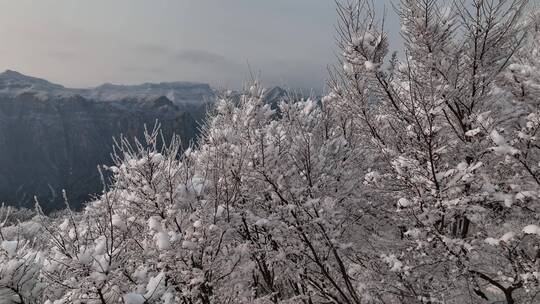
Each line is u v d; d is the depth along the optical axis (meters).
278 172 7.62
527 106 6.57
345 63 7.45
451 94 6.20
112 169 7.11
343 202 7.96
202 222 6.77
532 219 6.43
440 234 6.27
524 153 5.99
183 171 7.33
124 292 5.61
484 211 6.17
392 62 6.77
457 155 6.89
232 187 7.76
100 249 5.52
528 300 6.50
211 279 7.12
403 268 6.11
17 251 5.54
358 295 7.59
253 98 9.58
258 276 9.09
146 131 6.94
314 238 7.39
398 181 6.78
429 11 6.28
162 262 6.45
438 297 6.43
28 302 5.43
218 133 8.17
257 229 8.17
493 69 6.67
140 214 7.08
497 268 6.70
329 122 9.45
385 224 8.41
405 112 6.43
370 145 7.97
